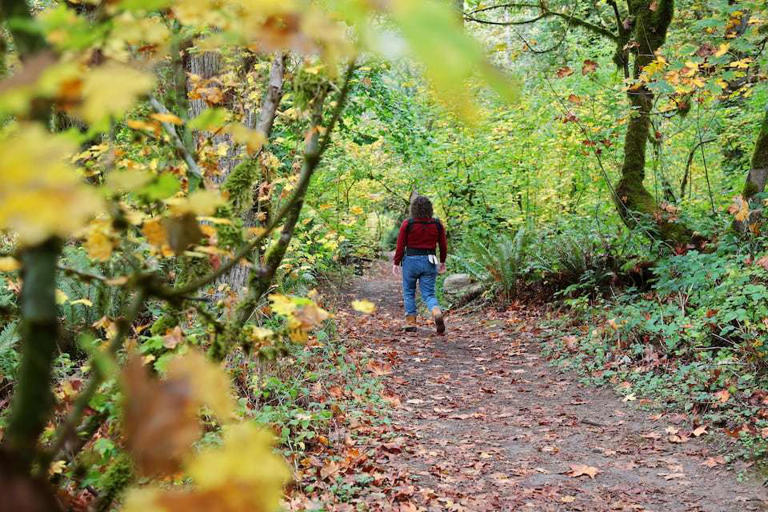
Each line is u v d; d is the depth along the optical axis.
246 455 0.69
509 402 6.03
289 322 1.75
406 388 6.42
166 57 2.08
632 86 7.23
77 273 1.18
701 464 4.39
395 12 0.62
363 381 6.05
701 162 11.99
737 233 7.23
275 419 4.14
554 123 12.46
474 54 0.60
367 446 4.54
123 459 1.56
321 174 9.44
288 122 3.50
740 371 5.34
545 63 12.74
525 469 4.42
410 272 8.95
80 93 0.69
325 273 11.57
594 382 6.34
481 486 4.10
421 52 0.60
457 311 11.08
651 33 8.62
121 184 0.88
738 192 9.59
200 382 0.71
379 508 3.56
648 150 11.33
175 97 2.29
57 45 0.84
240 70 3.53
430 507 3.70
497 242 11.09
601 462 4.53
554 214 13.94
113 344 1.14
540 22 14.28
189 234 1.24
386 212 20.73
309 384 5.41
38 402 0.82
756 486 4.00
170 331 2.22
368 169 12.50
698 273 6.55
